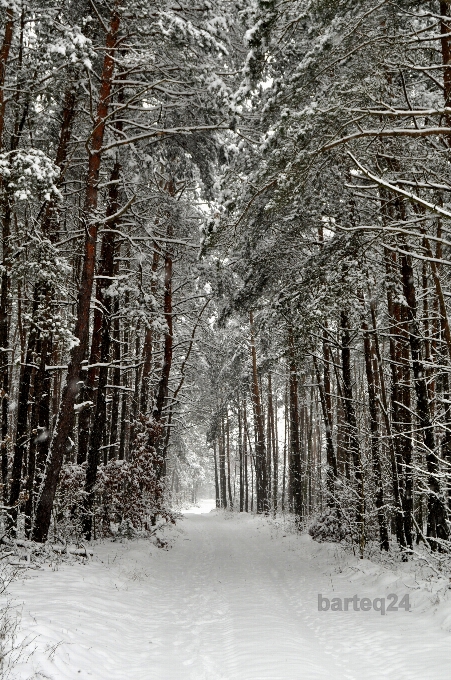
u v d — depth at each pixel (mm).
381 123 7441
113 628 6695
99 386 14453
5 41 8977
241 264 13242
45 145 13234
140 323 14930
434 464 10031
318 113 6602
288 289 11547
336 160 8305
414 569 10148
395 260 11922
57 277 10273
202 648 6387
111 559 11891
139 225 14375
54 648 4922
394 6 6555
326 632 7238
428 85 9430
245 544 19250
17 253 10023
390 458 13500
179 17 9602
